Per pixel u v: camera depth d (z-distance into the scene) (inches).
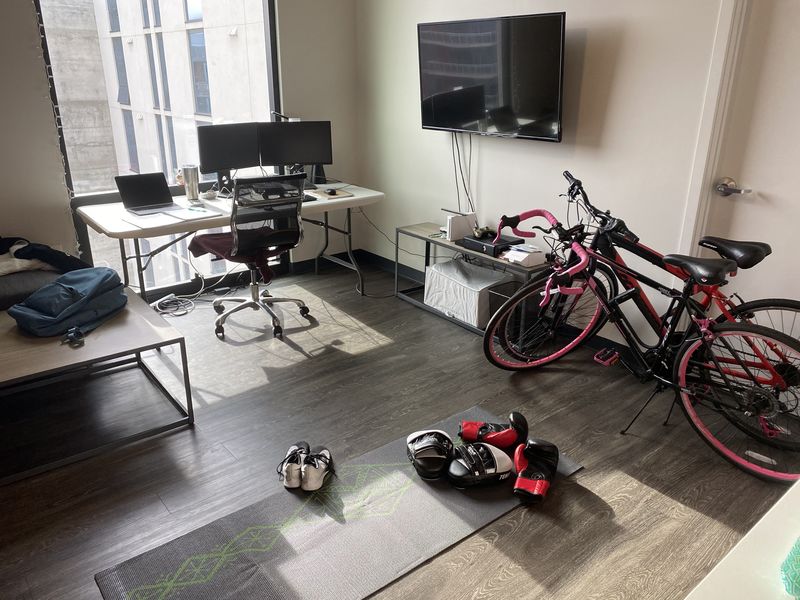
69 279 106.7
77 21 129.4
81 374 118.5
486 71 132.0
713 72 101.9
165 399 111.5
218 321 135.9
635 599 70.0
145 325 103.7
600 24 116.8
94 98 135.9
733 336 97.4
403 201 173.6
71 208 137.0
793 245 102.6
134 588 70.3
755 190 105.0
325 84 171.6
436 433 92.9
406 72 160.6
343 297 162.1
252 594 69.9
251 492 87.0
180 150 156.3
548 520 82.2
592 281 111.3
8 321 104.9
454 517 82.4
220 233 147.4
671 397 113.9
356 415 106.9
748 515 83.7
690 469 93.3
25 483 88.0
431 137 159.0
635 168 117.7
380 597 69.9
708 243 96.3
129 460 93.5
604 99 119.6
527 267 128.1
